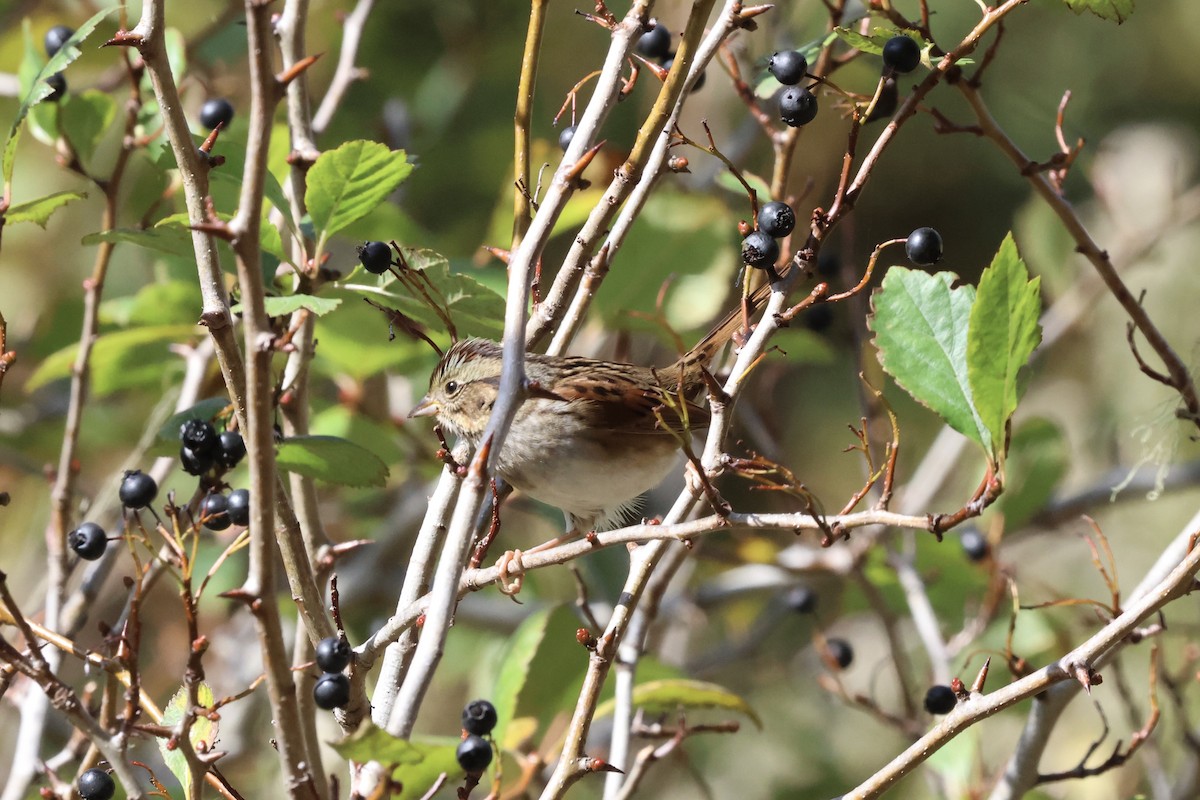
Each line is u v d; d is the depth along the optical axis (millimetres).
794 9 12047
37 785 8609
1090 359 16188
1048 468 12195
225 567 12375
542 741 9766
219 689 11969
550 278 14516
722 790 14406
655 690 8523
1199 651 11008
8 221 7023
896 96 7340
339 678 5418
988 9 6590
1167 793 9422
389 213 9930
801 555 11844
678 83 6375
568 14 15969
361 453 6773
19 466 12570
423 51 15578
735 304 12336
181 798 7656
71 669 11867
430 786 6312
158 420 9922
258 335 4867
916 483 12047
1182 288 15711
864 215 19641
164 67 5633
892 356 6176
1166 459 8180
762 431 11344
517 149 7039
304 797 5199
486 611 13242
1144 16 18750
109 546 8203
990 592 10664
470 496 5367
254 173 4766
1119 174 16812
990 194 19484
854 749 14695
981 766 9320
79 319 12367
